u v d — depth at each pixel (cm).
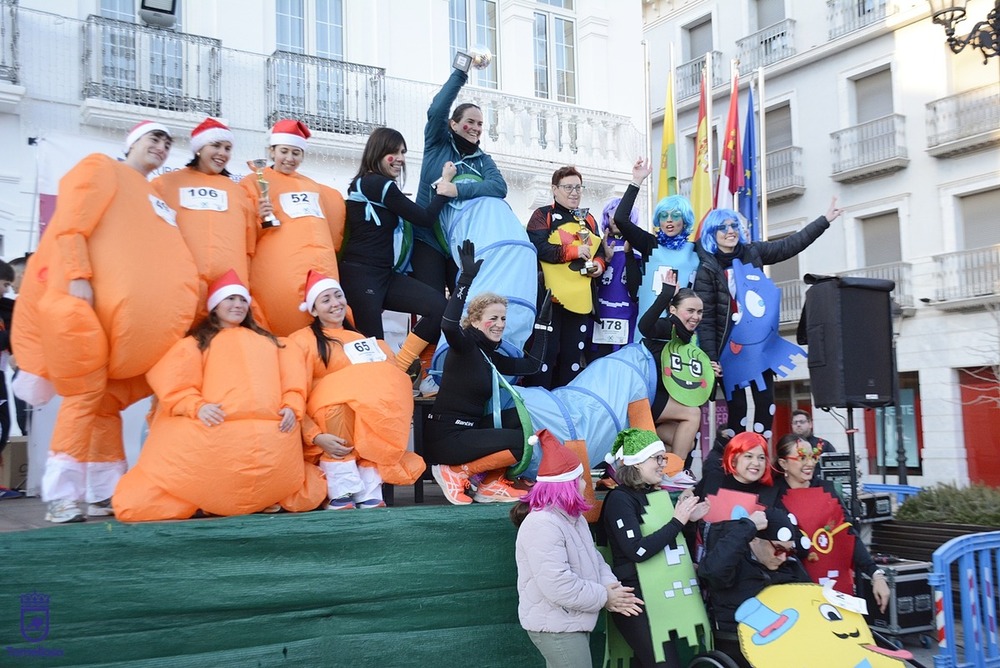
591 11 1295
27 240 894
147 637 345
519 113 1195
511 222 536
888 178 1903
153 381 375
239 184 459
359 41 1112
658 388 543
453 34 1202
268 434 372
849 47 1986
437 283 555
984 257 1720
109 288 368
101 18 936
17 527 378
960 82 1806
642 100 1341
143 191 389
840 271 1984
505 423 469
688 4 2373
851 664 386
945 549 490
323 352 421
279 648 369
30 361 383
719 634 422
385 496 485
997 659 505
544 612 364
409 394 435
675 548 427
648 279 602
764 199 1249
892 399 536
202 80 997
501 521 425
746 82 2203
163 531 348
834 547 467
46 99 912
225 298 397
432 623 404
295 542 373
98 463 405
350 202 513
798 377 2016
